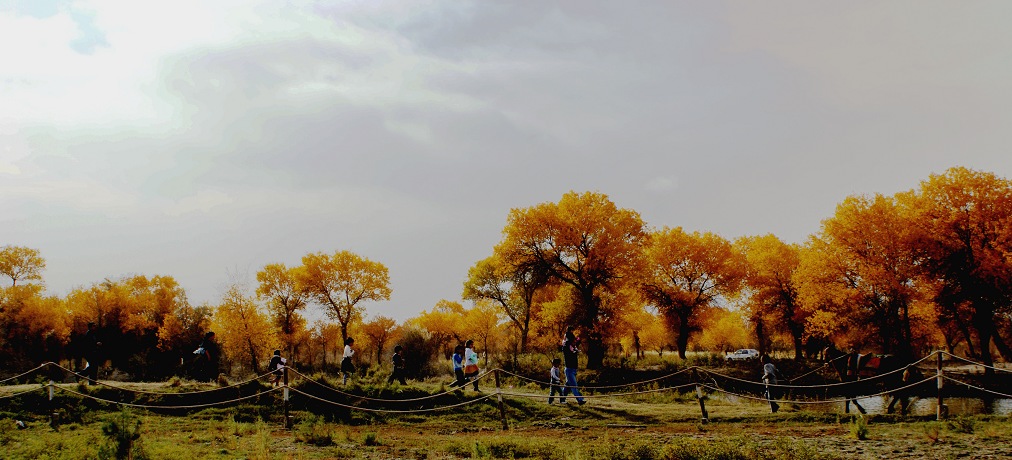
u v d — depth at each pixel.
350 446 12.51
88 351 20.53
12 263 60.75
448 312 88.31
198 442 12.54
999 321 43.69
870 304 43.41
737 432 14.03
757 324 61.88
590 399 21.45
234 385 17.95
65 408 15.85
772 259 57.91
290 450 11.80
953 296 41.12
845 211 44.19
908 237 41.69
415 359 48.59
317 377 19.22
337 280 67.25
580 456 10.34
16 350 52.69
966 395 28.12
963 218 40.47
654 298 58.75
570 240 48.38
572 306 49.66
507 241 49.34
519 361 42.66
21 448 11.09
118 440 9.88
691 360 47.41
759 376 40.00
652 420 16.17
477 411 17.69
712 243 58.41
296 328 67.75
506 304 69.62
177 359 57.94
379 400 17.98
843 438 12.46
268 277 66.69
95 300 60.59
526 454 11.37
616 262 48.00
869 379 17.11
